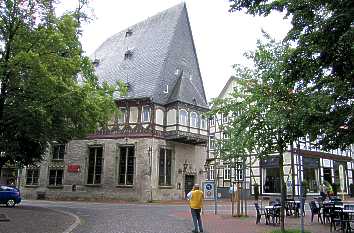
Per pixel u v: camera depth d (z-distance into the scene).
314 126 11.18
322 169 41.84
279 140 13.03
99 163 38.28
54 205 29.36
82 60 19.69
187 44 43.62
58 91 17.41
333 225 15.91
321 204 19.08
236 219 19.41
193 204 14.13
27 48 17.28
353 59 8.80
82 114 19.11
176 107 37.44
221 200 38.59
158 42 42.12
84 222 16.83
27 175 42.59
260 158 13.95
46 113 17.80
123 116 38.03
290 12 9.60
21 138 21.81
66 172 39.75
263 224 16.98
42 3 17.77
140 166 36.09
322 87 11.27
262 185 40.00
